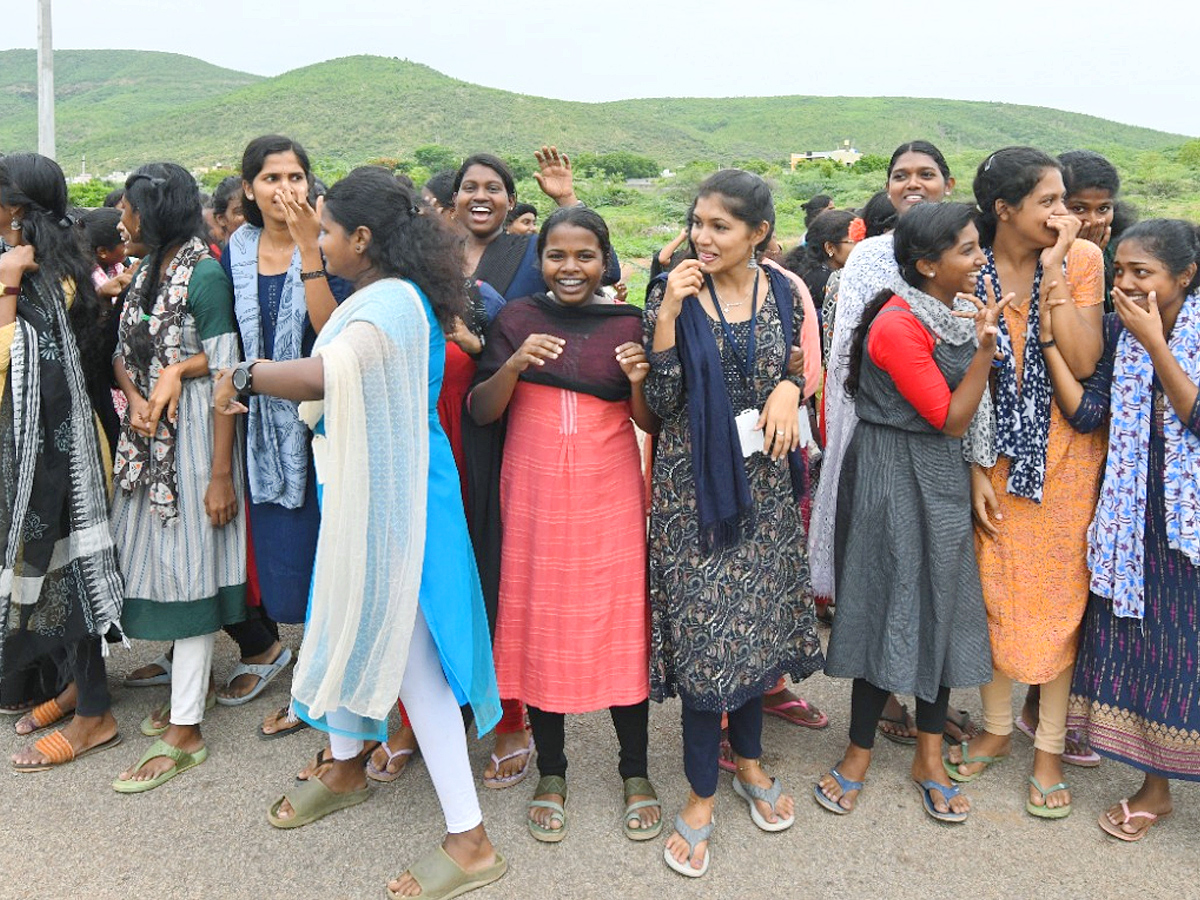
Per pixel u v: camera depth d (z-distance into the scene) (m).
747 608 2.56
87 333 3.13
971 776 3.05
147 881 2.54
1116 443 2.69
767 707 3.41
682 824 2.65
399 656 2.34
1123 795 2.96
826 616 4.30
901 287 2.69
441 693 2.49
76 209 4.06
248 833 2.75
